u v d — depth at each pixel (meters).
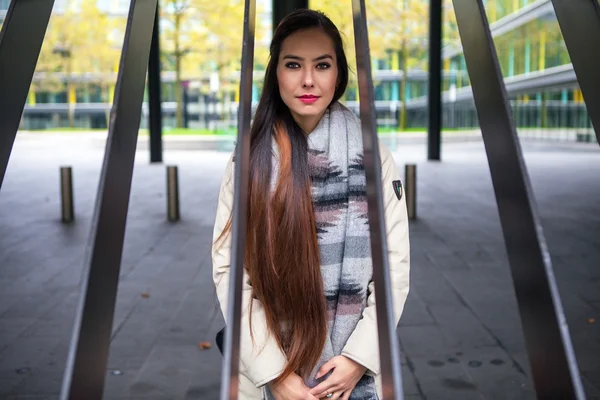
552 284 1.16
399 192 1.60
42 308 4.67
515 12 23.34
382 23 21.14
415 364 3.61
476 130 27.61
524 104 28.47
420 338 4.02
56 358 3.73
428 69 16.08
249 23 1.31
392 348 1.13
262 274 1.56
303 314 1.55
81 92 29.41
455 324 4.27
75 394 1.16
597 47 1.42
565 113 26.25
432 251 6.41
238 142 1.22
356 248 1.57
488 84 1.34
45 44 23.92
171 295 4.97
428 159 16.55
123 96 1.31
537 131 27.97
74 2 23.55
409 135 23.95
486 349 3.82
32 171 14.35
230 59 21.91
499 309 4.57
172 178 8.29
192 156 19.22
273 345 1.56
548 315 1.17
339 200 1.59
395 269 1.56
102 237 1.24
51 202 9.70
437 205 9.38
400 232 1.58
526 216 1.23
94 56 24.36
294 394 1.53
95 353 1.21
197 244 6.85
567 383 1.13
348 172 1.60
